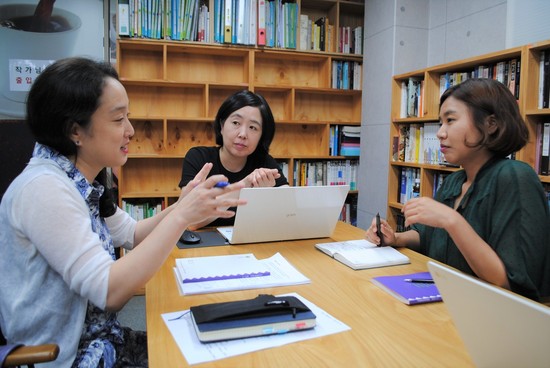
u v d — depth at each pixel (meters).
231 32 3.25
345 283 1.11
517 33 2.53
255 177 1.62
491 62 2.46
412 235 1.56
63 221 0.86
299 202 1.48
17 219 0.88
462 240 1.15
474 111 1.32
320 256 1.37
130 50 3.30
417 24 3.27
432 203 1.20
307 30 3.52
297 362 0.71
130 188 3.38
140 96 3.36
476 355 0.64
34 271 0.90
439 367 0.70
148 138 3.41
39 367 0.89
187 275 1.10
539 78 2.13
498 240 1.19
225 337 0.77
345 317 0.89
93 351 0.96
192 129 3.49
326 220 1.57
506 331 0.56
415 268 1.26
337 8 3.57
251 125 1.93
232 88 3.46
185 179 1.99
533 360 0.54
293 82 3.74
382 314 0.91
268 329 0.80
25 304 0.90
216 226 1.81
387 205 3.29
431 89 2.87
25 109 0.95
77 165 1.01
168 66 3.40
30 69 3.10
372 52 3.48
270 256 1.35
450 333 0.82
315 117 3.84
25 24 3.06
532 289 1.13
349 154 3.70
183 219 0.92
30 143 2.02
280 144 3.75
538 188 1.21
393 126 3.22
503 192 1.23
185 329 0.82
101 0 3.19
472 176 1.42
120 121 0.98
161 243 0.90
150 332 0.81
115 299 0.87
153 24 3.11
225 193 0.95
